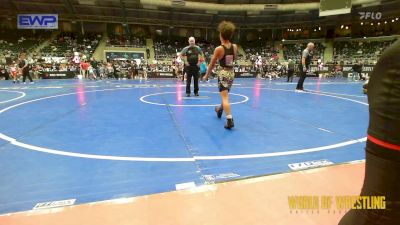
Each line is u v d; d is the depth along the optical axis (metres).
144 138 3.87
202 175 2.58
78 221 1.82
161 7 29.08
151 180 2.48
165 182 2.43
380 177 1.01
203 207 1.97
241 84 15.30
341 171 2.61
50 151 3.29
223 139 3.84
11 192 2.26
